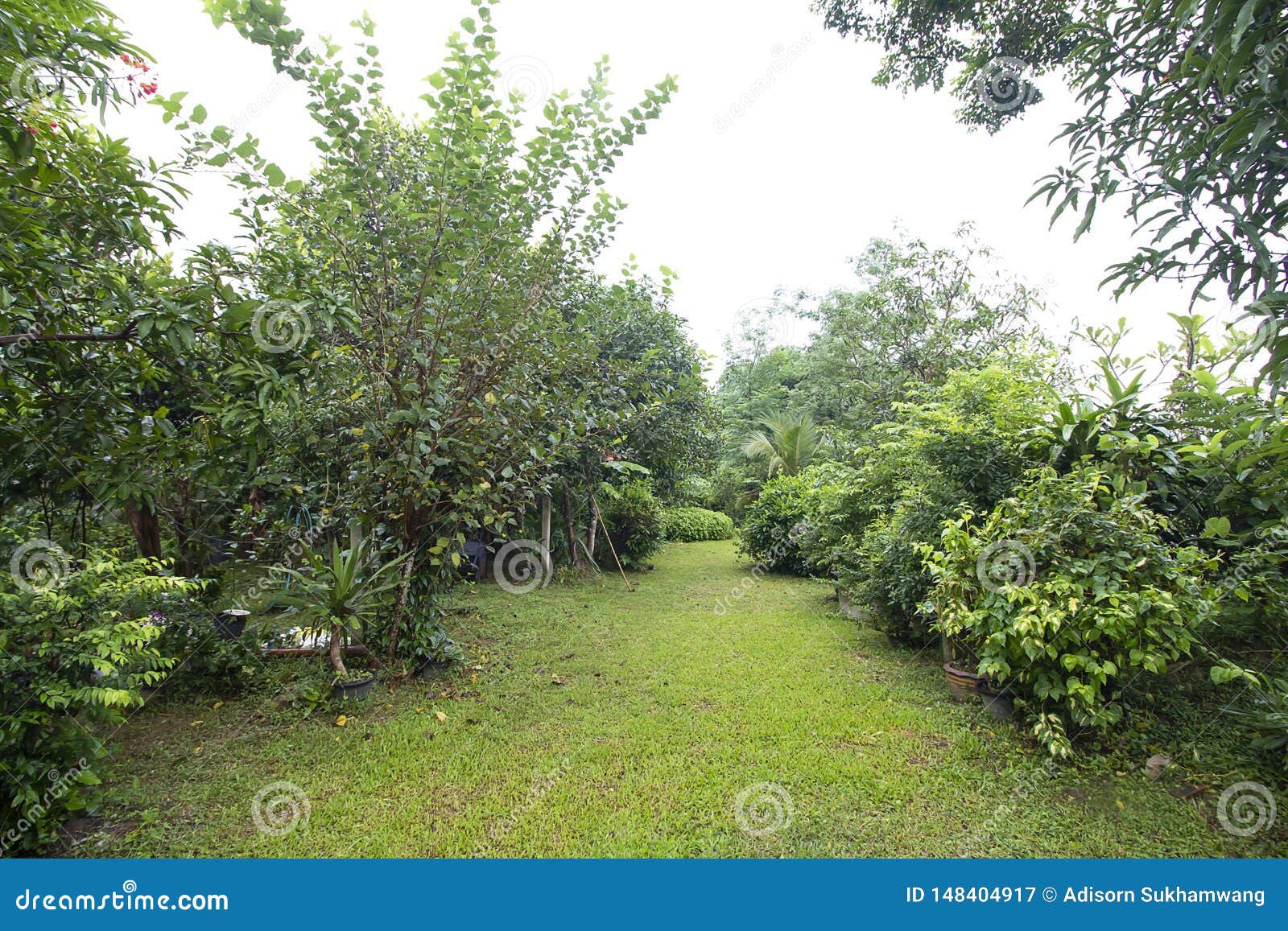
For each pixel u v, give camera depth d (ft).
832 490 21.36
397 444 12.82
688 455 30.22
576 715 12.07
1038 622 9.75
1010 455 14.16
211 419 10.23
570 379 16.15
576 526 30.17
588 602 22.76
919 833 8.32
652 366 24.91
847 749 10.64
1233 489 10.83
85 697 7.31
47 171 7.76
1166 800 8.90
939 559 12.35
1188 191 6.83
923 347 27.45
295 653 14.37
